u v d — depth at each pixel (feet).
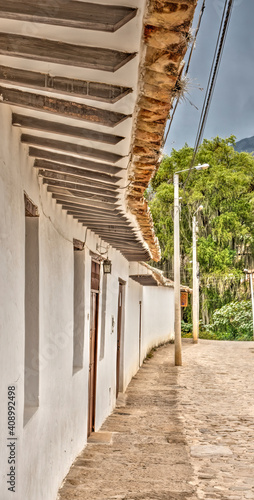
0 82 10.12
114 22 7.82
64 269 19.69
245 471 22.08
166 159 129.90
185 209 119.75
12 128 12.12
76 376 22.22
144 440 27.09
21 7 7.89
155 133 11.80
